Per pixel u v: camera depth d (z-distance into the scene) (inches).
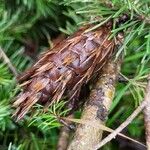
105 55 9.8
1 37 11.8
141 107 9.2
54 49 9.8
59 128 11.5
